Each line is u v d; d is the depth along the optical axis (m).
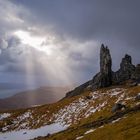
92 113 134.12
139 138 65.38
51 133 130.00
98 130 87.12
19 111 185.25
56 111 158.88
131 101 123.81
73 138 90.94
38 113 167.12
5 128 160.38
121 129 78.56
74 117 140.50
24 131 149.00
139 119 81.62
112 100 138.50
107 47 196.75
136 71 190.12
